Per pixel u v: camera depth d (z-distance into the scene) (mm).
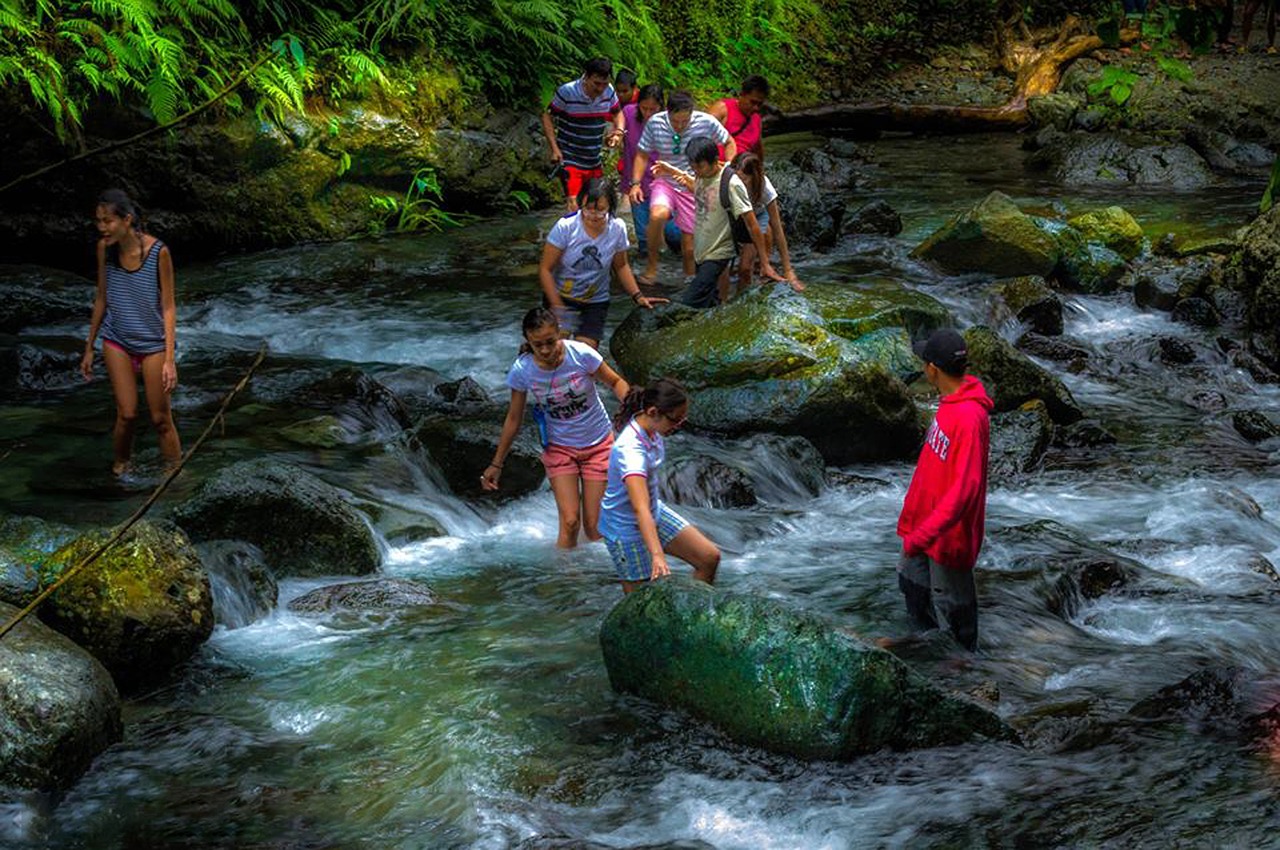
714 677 5082
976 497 5551
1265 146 18266
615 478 6051
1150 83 19938
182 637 5625
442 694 5465
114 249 7148
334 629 6129
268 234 13391
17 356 9320
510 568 6922
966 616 5738
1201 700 5203
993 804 4523
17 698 4723
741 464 8055
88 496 7133
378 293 12031
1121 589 6707
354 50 13961
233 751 5031
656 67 18578
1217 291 11586
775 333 8875
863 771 4789
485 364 10203
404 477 7785
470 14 15547
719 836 4434
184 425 8391
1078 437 9000
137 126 12492
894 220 14000
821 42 22344
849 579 6711
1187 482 8273
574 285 8820
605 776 4816
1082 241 12508
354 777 4840
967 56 22672
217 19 12961
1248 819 4328
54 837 4484
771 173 13906
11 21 11438
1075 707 5246
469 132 14875
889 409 8758
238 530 6543
